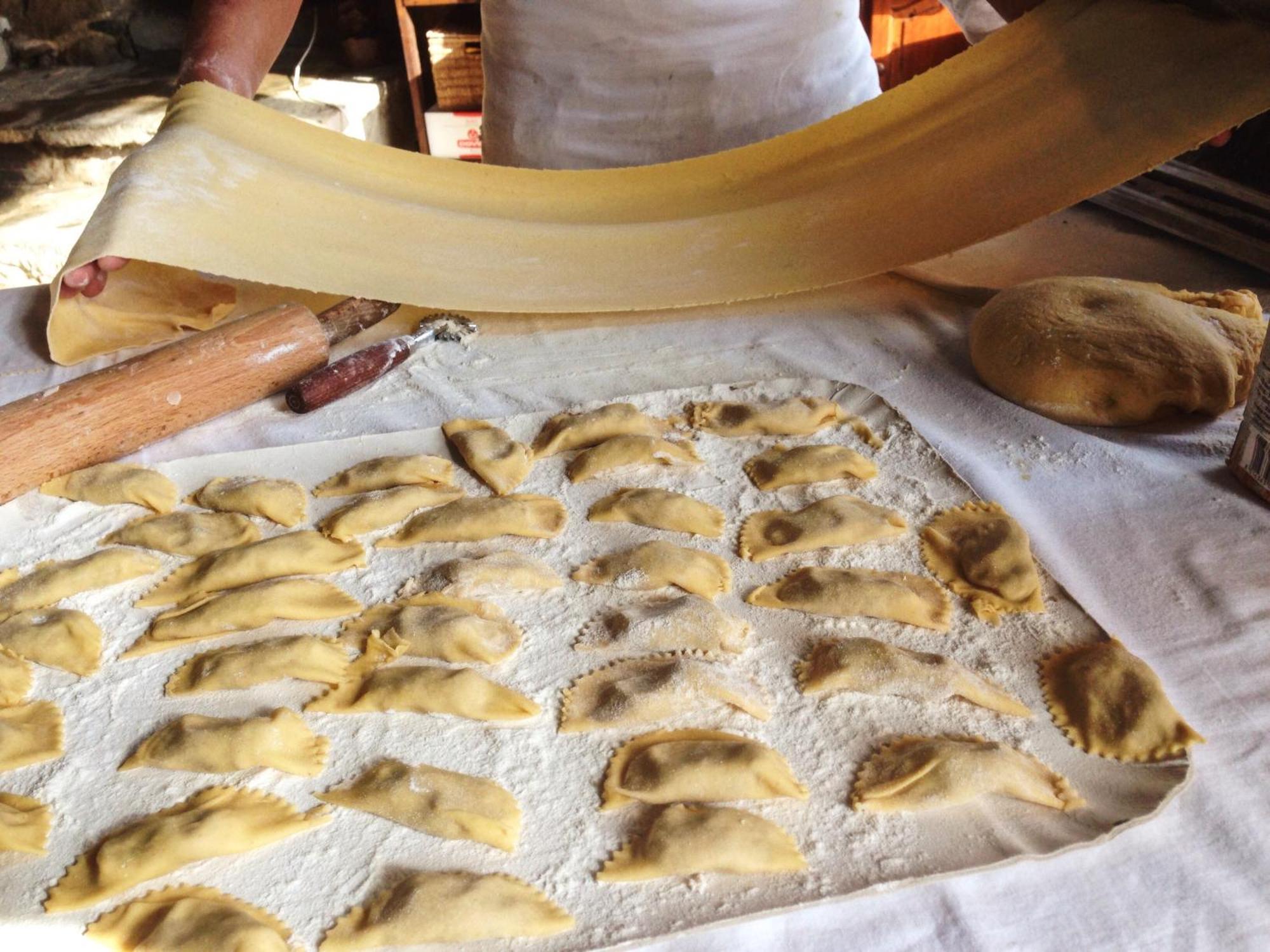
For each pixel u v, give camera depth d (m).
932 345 0.82
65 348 0.82
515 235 0.92
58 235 1.66
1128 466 0.68
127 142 1.77
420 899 0.44
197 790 0.51
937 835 0.47
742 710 0.54
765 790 0.49
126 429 0.70
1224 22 0.78
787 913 0.44
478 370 0.82
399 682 0.54
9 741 0.53
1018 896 0.44
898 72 1.72
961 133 0.90
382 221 0.90
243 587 0.62
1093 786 0.49
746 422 0.73
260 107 0.95
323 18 2.08
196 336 0.76
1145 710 0.50
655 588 0.61
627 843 0.48
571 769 0.51
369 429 0.75
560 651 0.58
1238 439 0.65
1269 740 0.50
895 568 0.62
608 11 0.97
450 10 1.86
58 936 0.45
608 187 0.98
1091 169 0.81
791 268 0.88
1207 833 0.46
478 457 0.70
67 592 0.62
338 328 0.82
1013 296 0.79
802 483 0.68
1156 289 0.80
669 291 0.87
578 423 0.72
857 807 0.48
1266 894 0.43
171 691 0.56
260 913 0.45
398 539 0.65
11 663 0.57
